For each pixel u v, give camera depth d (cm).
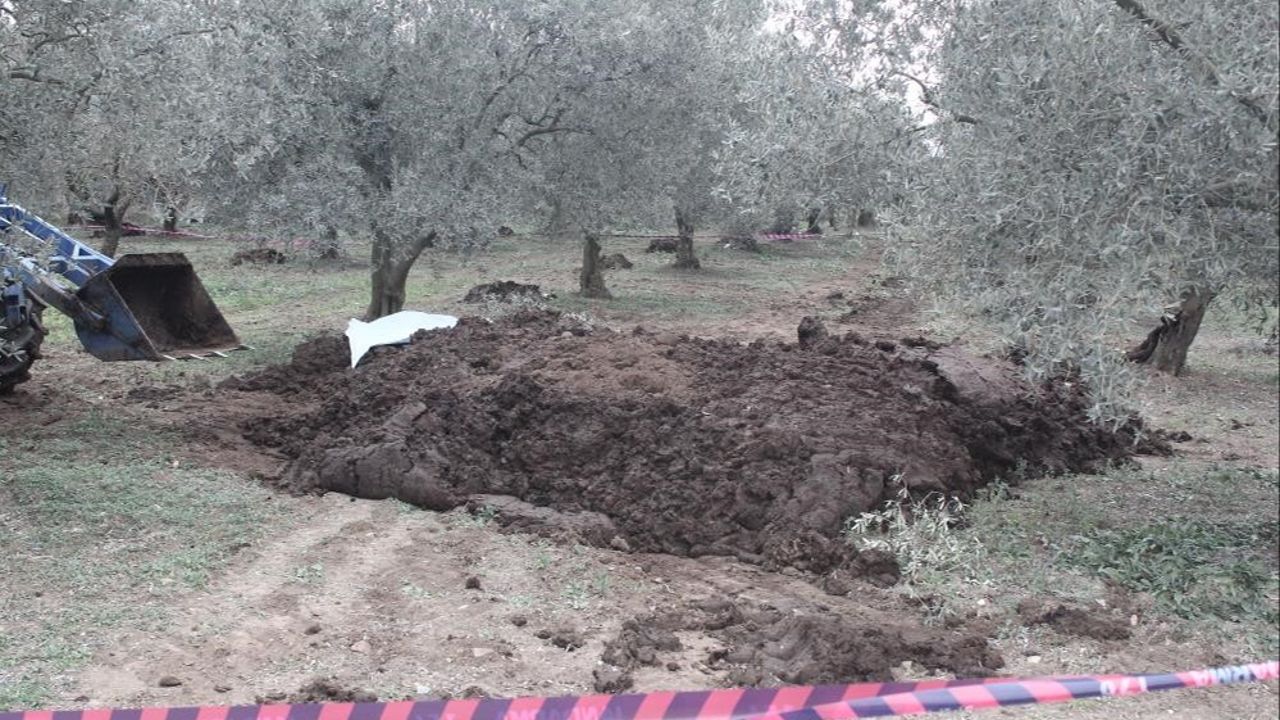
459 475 798
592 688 511
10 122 784
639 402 834
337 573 649
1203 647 571
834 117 718
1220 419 1165
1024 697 330
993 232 563
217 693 496
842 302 2025
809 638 550
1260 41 499
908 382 907
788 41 745
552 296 1945
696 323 1733
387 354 1112
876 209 723
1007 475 873
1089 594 625
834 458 748
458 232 1338
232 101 1023
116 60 798
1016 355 1035
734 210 1878
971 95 579
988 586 636
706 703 398
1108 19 527
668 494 748
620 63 1490
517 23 1413
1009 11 558
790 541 691
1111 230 532
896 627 584
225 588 617
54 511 709
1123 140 526
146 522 706
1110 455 955
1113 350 550
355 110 1348
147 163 894
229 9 1024
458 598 616
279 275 2208
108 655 527
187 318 1076
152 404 1053
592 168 1584
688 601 624
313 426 952
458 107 1393
